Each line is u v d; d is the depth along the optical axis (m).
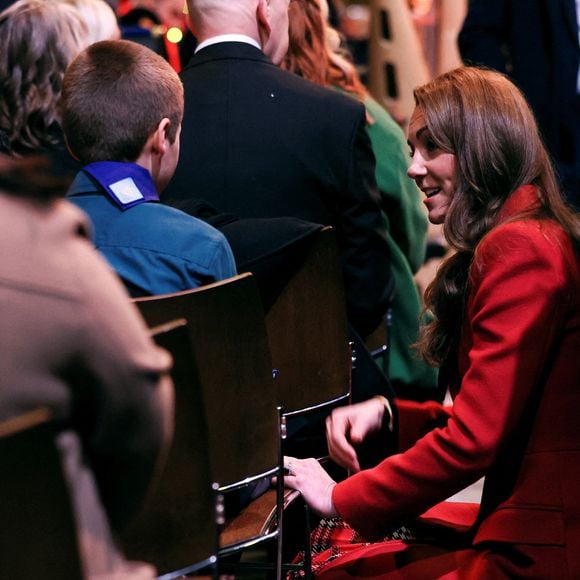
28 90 8.00
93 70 6.28
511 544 5.79
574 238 5.86
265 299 6.65
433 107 6.13
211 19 8.30
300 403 6.78
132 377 3.72
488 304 5.73
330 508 5.98
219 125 8.11
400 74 14.19
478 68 6.34
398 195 10.02
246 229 6.67
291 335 6.71
